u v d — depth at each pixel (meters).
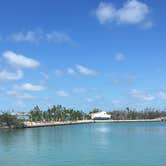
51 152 106.19
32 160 89.50
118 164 83.56
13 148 118.38
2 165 82.19
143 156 96.00
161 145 125.88
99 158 92.75
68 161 87.81
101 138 162.62
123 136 175.75
